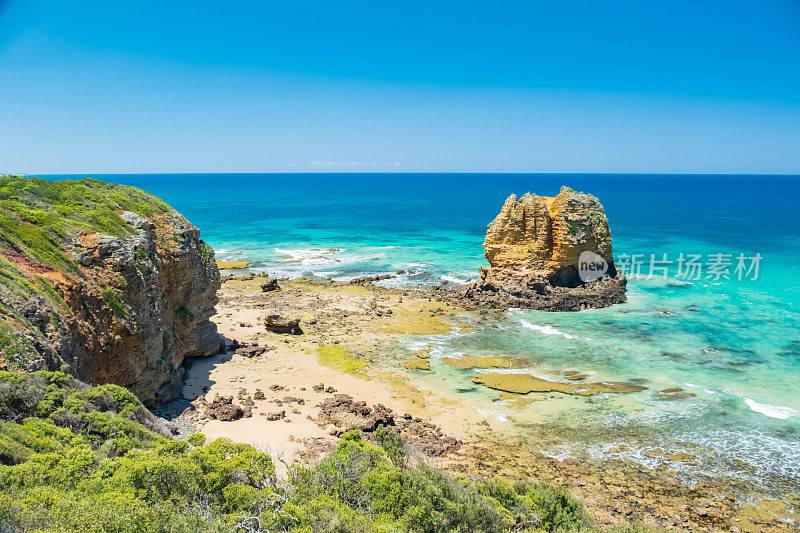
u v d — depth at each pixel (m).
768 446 33.09
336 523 17.73
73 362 28.41
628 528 22.98
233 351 48.75
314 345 51.16
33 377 23.83
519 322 59.62
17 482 17.00
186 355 45.88
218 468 20.50
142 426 26.09
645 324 58.31
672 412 37.62
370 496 21.05
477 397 40.31
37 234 33.31
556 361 47.66
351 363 46.62
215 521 17.23
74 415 23.39
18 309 26.94
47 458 18.95
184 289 44.31
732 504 27.84
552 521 23.03
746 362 46.75
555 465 31.19
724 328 56.19
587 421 36.47
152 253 40.12
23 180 42.19
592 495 28.41
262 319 59.03
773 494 28.64
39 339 26.48
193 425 33.75
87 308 32.09
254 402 37.94
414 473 22.70
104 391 26.67
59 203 40.56
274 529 17.39
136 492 18.20
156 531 15.54
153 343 36.56
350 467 22.97
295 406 37.53
